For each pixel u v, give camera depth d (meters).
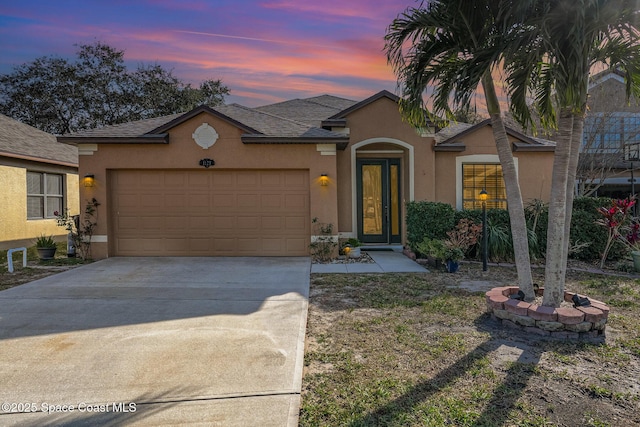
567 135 4.70
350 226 11.70
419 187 11.71
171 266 9.11
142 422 2.86
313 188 10.29
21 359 3.93
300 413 2.97
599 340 4.38
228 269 8.76
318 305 5.89
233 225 10.48
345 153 11.70
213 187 10.45
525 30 4.46
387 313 5.45
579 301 4.80
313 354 4.06
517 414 2.93
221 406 3.07
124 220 10.44
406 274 8.23
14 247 12.62
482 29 4.83
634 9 4.13
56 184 15.06
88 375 3.59
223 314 5.42
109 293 6.61
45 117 25.81
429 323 5.00
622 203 8.93
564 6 4.11
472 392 3.26
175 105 27.75
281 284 7.30
